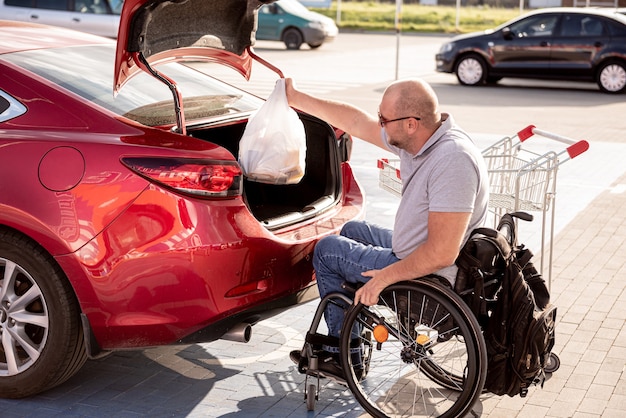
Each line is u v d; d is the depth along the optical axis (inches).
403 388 184.1
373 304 165.0
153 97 188.9
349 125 184.1
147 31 166.9
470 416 172.1
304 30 1019.9
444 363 184.1
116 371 189.8
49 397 177.2
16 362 174.7
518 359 160.1
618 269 261.6
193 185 161.9
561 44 721.6
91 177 163.2
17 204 164.9
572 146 192.4
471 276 162.2
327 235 186.2
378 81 743.1
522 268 170.2
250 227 167.8
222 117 191.0
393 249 168.6
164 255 161.5
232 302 166.9
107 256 162.2
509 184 213.0
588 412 173.8
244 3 183.8
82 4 765.9
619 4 1560.0
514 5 1752.0
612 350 203.5
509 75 741.3
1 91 173.9
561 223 312.8
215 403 175.6
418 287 161.9
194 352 200.7
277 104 183.8
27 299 171.5
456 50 751.1
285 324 219.6
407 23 1487.5
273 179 179.9
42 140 166.9
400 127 161.0
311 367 173.3
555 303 232.8
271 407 174.6
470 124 532.1
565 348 204.4
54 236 163.5
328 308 177.0
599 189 366.0
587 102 652.7
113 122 169.2
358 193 210.4
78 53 195.0
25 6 768.3
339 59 927.7
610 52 708.7
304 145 184.4
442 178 158.1
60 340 169.8
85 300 165.2
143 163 161.9
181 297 163.5
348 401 178.7
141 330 165.8
